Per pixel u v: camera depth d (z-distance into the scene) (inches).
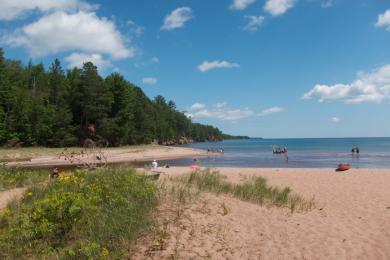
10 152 1935.3
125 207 331.6
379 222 397.7
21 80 2834.6
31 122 2378.2
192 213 353.7
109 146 2837.1
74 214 297.6
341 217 420.2
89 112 2645.2
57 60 3277.6
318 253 294.4
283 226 357.4
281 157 1952.5
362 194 573.6
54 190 403.9
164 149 2691.9
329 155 2054.6
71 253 245.3
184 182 503.5
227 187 502.6
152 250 268.1
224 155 2225.6
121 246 270.1
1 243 269.4
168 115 4945.9
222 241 297.4
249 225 346.3
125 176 434.6
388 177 773.9
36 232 280.8
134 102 3216.0
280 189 592.1
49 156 1838.1
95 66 2701.8
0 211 338.0
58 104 2687.0
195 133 6481.3
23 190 458.9
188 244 283.0
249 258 273.6
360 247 312.7
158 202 373.7
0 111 2176.4
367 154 2117.4
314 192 598.2
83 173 476.7
